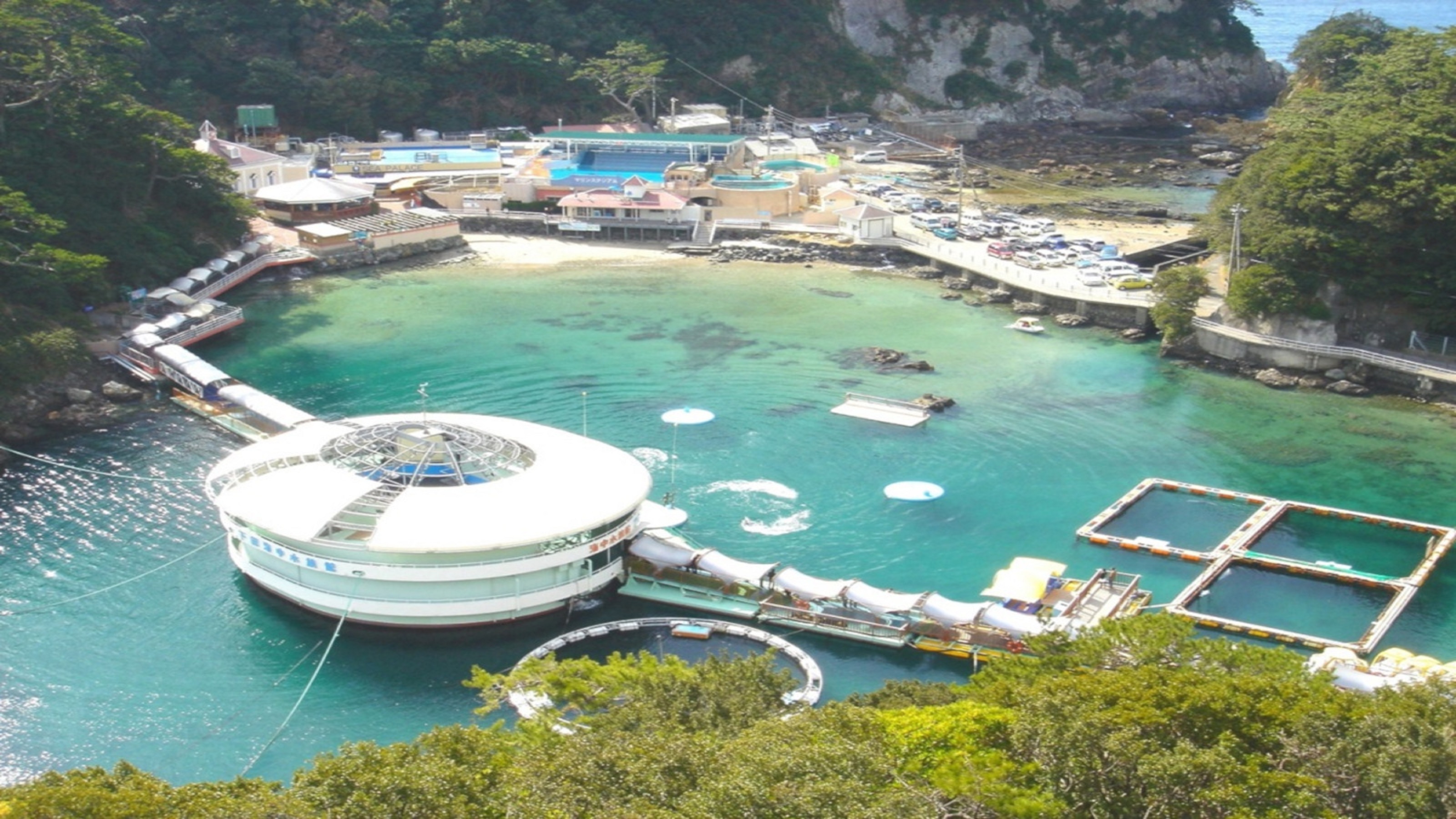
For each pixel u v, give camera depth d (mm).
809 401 155875
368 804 55812
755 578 106812
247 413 147750
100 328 171250
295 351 173250
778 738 60344
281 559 106125
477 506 104188
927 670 99125
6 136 179500
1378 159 172625
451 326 185500
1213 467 138500
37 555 114562
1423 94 189875
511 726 91438
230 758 87688
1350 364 167000
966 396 159375
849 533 121188
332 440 115062
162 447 139125
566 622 106188
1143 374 169875
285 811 54250
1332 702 64875
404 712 93438
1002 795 57031
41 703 92938
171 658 99375
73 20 194375
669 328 185750
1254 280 175375
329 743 89688
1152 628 77500
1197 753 57156
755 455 138750
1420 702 67938
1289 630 104812
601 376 164000
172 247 193750
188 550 116688
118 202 191500
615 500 108688
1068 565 116062
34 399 146750
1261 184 192250
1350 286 170625
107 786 59438
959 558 116750
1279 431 149750
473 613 103688
